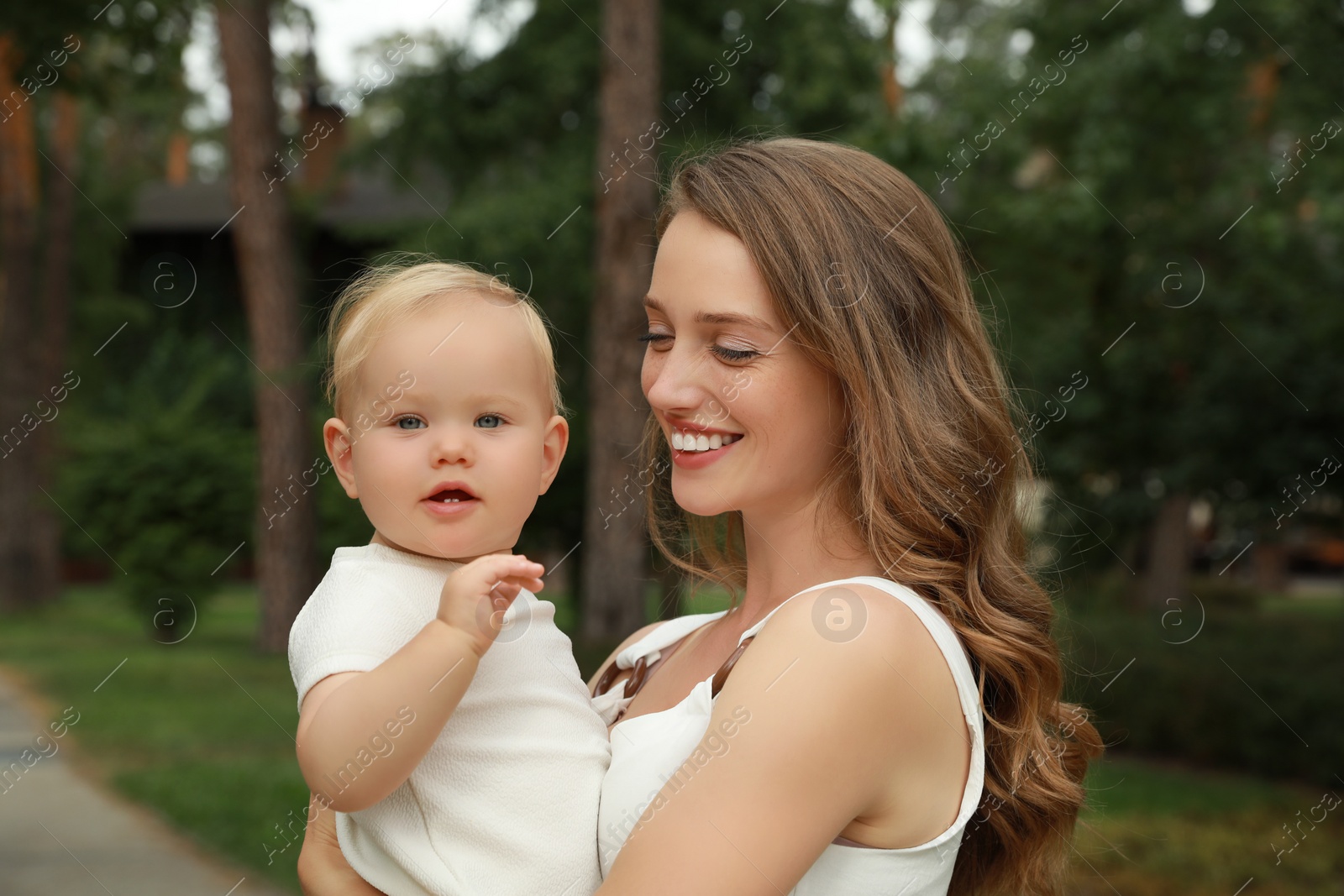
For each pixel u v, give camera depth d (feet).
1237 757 26.35
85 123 70.44
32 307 61.00
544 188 37.70
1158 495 31.35
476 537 4.74
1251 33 27.02
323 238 62.34
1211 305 29.55
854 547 5.04
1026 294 36.50
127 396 62.80
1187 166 31.37
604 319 29.86
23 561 60.70
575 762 4.75
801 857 4.16
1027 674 4.98
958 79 31.81
